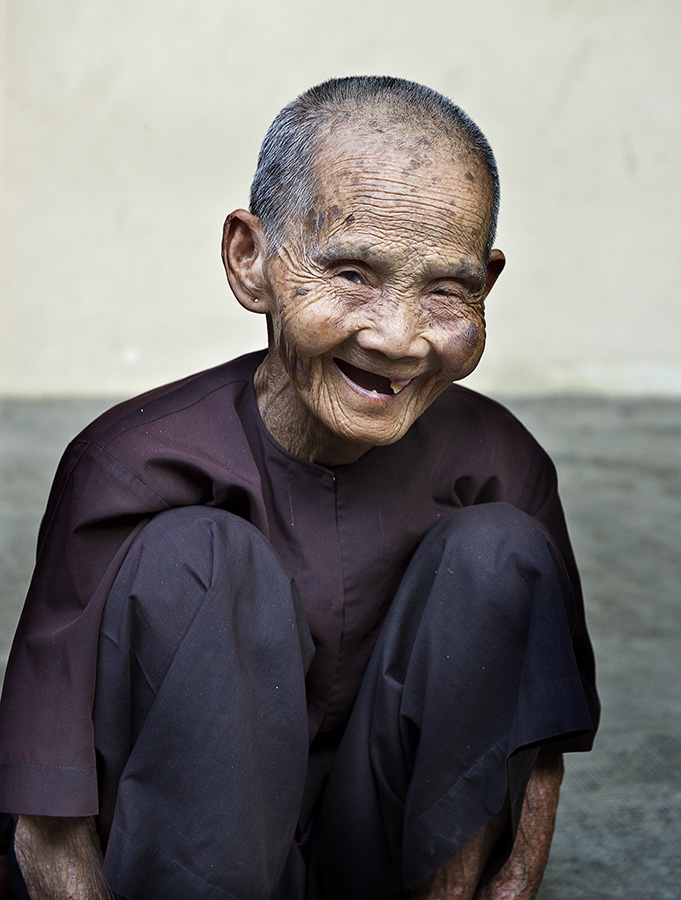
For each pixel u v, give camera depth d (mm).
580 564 2859
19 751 1137
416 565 1230
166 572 1123
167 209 4742
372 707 1229
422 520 1300
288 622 1137
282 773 1139
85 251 4707
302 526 1249
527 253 5066
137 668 1137
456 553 1189
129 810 1105
